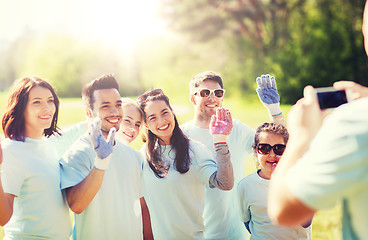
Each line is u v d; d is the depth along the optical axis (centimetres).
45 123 313
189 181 350
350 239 165
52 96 324
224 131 324
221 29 3384
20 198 297
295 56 2555
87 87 344
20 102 307
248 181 362
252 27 3425
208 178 342
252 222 362
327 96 180
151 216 362
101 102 334
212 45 3694
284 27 2942
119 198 325
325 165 148
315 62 2489
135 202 338
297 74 2520
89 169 316
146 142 368
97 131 289
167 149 359
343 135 146
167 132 351
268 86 412
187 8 3250
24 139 308
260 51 3259
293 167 161
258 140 363
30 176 297
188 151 353
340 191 148
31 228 295
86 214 317
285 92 2541
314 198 151
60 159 322
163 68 4134
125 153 341
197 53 3819
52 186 304
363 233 156
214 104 416
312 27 2556
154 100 359
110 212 318
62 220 308
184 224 349
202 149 362
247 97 3084
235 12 3195
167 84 3991
